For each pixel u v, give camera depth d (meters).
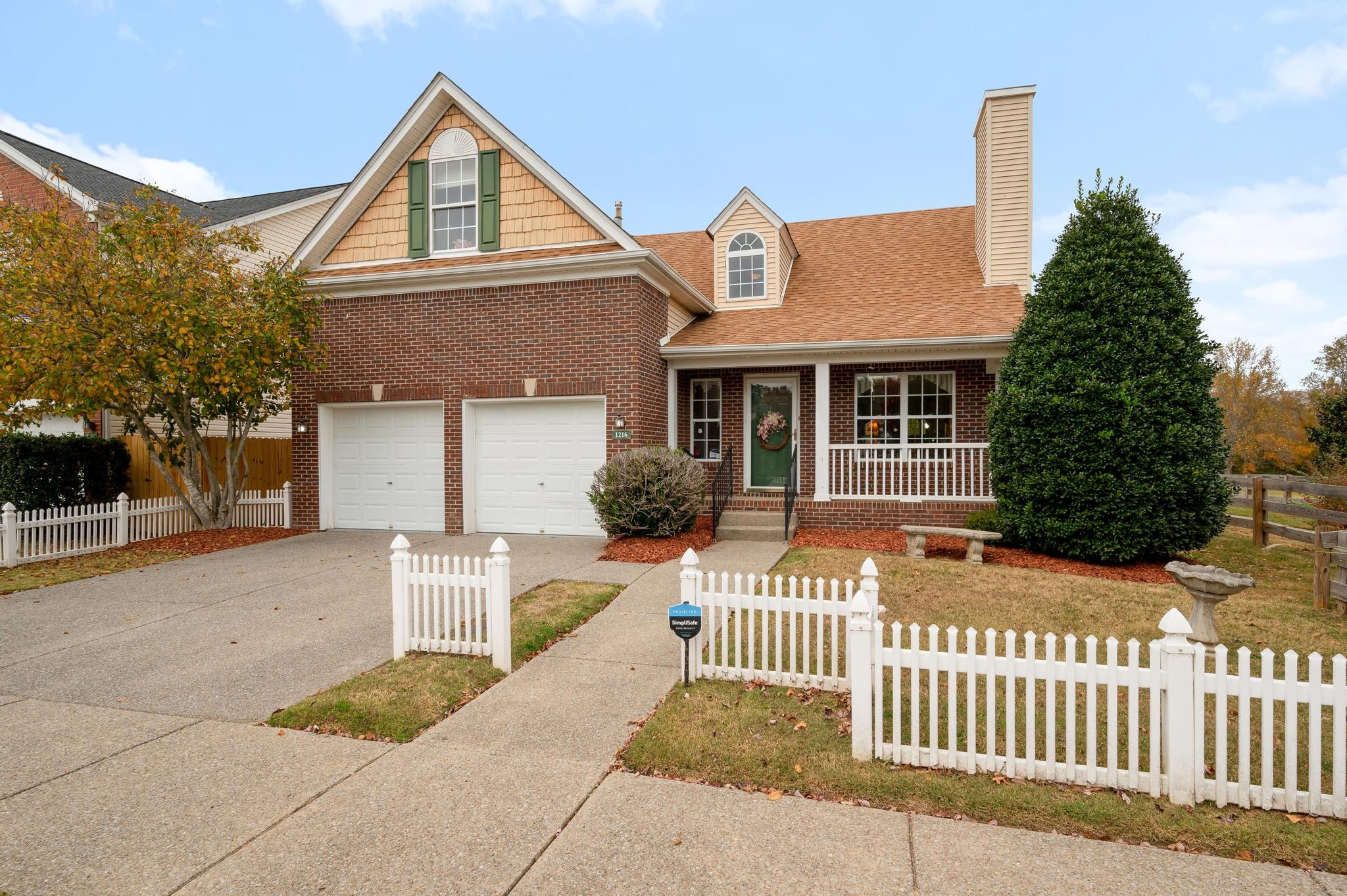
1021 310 12.83
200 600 8.20
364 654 6.28
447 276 12.58
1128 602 7.73
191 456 13.11
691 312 15.20
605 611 7.57
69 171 16.41
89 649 6.43
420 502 13.27
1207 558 11.17
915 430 14.25
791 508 12.39
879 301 14.42
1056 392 9.87
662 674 5.72
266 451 15.12
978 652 6.44
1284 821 3.61
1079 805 3.73
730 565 9.59
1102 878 3.15
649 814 3.68
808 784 3.97
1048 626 6.88
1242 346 37.28
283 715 4.92
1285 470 35.94
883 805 3.78
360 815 3.67
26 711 5.08
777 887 3.09
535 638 6.48
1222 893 3.05
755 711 4.91
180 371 10.97
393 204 13.72
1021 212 14.20
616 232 12.13
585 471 12.41
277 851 3.36
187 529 13.21
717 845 3.41
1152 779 3.85
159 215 11.88
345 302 13.41
